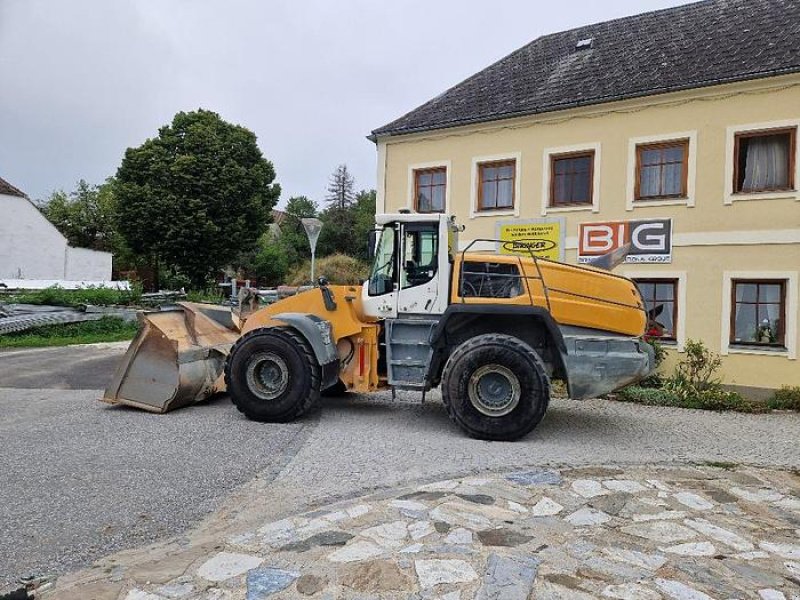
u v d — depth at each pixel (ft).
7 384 32.01
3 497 14.49
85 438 20.08
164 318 25.55
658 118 37.73
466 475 16.90
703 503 15.47
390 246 23.91
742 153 35.88
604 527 13.57
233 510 14.07
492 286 22.82
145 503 14.32
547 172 41.37
